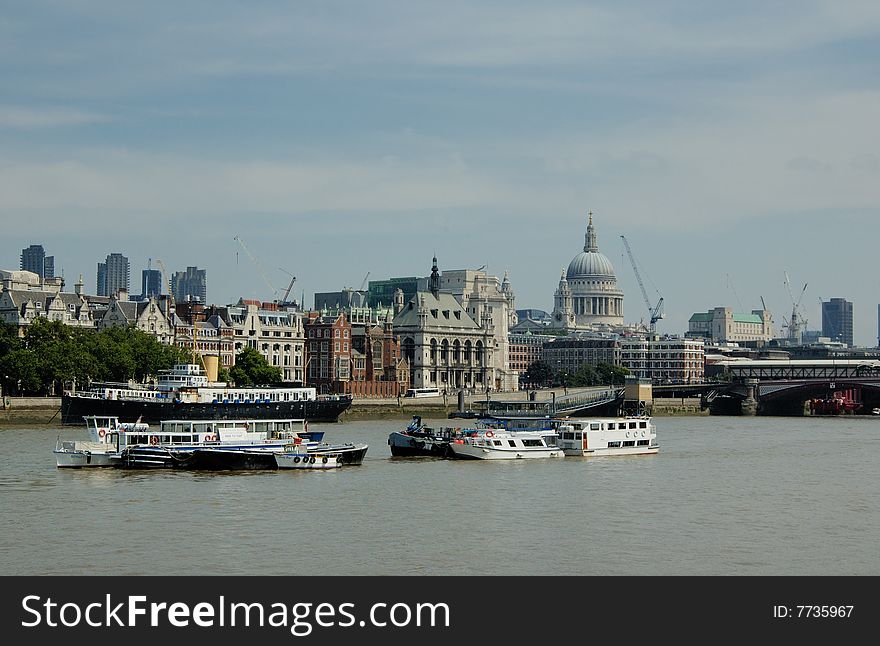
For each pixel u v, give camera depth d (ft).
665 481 543.39
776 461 652.07
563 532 399.44
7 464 572.10
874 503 472.44
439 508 447.42
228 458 558.97
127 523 408.26
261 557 357.41
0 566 344.28
